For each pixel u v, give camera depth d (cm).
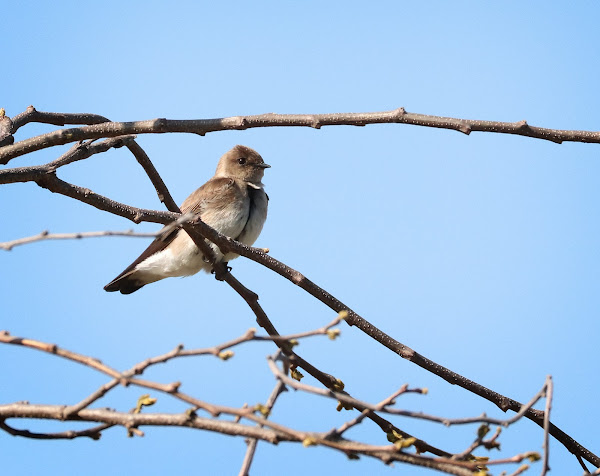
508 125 1096
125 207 1182
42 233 716
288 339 737
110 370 737
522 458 737
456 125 1092
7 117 1271
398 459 732
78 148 1287
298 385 707
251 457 795
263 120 1115
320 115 1109
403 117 1098
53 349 743
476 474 734
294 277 1205
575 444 1218
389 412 720
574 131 1101
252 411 735
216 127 1120
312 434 729
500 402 1207
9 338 750
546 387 777
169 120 1127
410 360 1195
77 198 1159
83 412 788
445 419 729
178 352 736
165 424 764
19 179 1117
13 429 854
